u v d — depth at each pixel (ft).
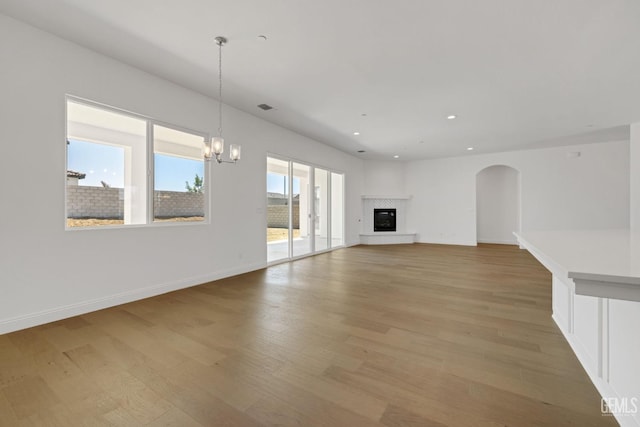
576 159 23.20
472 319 9.37
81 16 8.23
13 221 8.42
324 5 7.61
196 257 13.57
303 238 22.30
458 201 28.43
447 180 28.96
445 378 6.13
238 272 15.72
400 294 12.14
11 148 8.38
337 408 5.21
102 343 7.68
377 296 11.86
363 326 8.83
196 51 9.96
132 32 8.94
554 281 9.09
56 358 6.91
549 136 20.47
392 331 8.46
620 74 11.24
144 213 11.89
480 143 22.66
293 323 9.06
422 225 30.35
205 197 14.17
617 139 21.30
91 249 10.07
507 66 10.71
